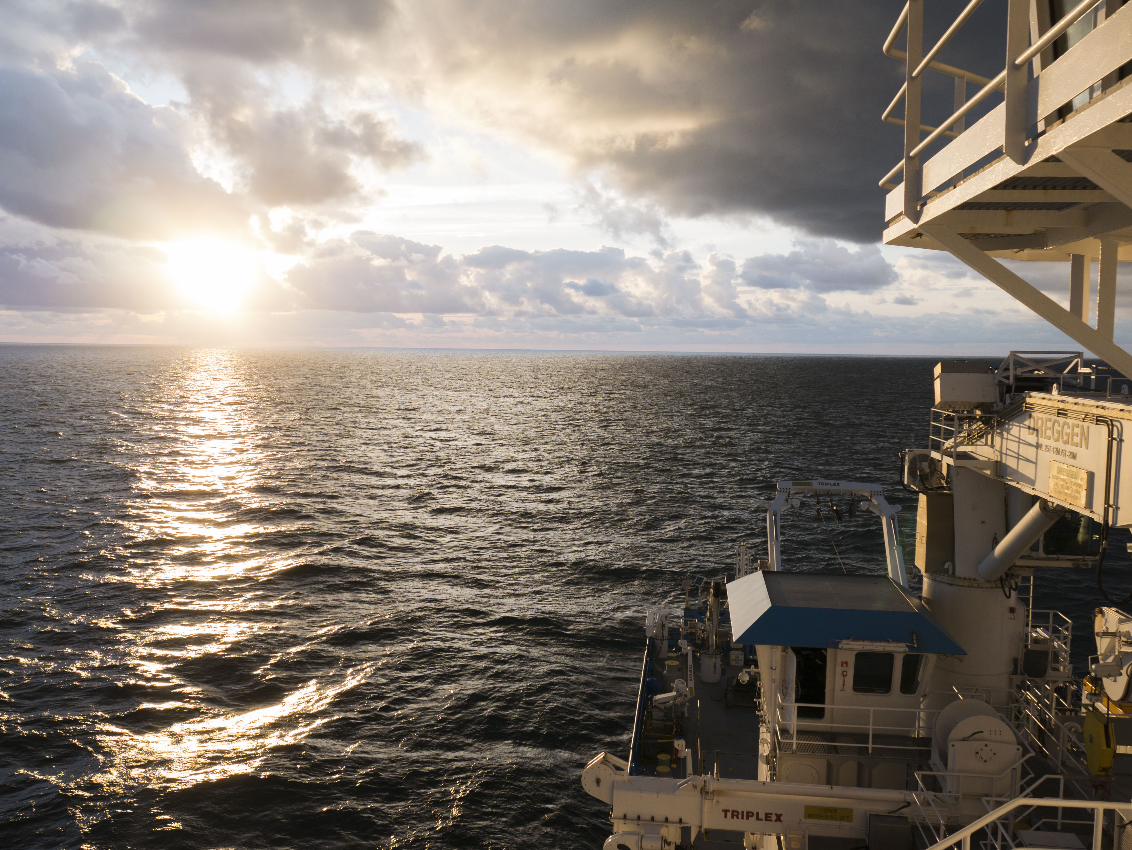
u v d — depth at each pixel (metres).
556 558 56.25
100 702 32.59
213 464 97.75
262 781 27.08
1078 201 10.03
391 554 57.12
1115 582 47.66
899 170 11.98
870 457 101.56
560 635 41.03
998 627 18.94
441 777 27.59
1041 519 16.45
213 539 60.34
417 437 130.00
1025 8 8.23
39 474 86.81
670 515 69.62
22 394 198.38
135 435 124.12
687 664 27.27
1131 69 7.04
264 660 37.16
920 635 15.44
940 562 19.64
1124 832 13.39
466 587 49.38
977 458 18.69
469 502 76.31
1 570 50.81
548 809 25.92
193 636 40.03
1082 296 13.96
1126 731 18.17
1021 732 17.53
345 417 163.38
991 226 11.40
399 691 34.09
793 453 105.88
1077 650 38.69
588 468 96.69
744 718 23.72
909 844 13.63
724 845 18.97
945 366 18.80
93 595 46.25
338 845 24.05
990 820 11.42
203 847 23.86
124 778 27.20
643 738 22.28
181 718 31.47
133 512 69.12
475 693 33.94
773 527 28.48
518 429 141.50
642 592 48.66
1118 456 13.30
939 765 14.69
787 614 16.08
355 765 28.19
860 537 60.59
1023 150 8.29
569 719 31.83
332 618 43.19
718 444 116.25
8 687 33.81
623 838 14.30
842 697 15.94
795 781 15.66
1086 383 17.03
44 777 27.22
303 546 58.72
